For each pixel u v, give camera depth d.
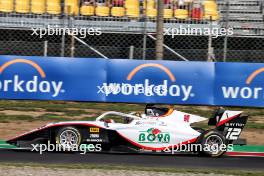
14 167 31.61
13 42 63.78
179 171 31.98
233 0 70.75
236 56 64.75
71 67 53.88
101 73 53.97
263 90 54.44
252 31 68.25
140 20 65.38
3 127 47.88
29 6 63.97
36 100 54.84
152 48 64.50
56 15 64.50
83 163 34.44
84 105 56.47
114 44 64.62
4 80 53.38
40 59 53.72
